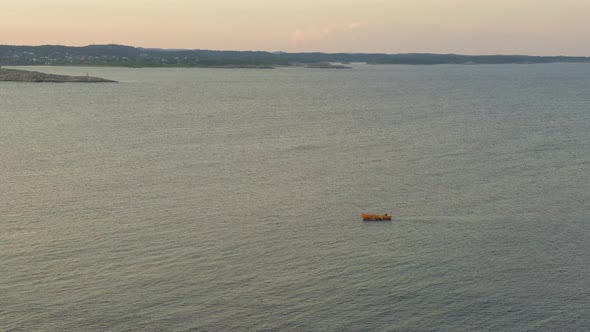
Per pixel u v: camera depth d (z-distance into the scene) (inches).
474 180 3892.7
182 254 2691.9
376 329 2133.4
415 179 3909.9
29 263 2578.7
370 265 2613.2
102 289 2368.4
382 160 4453.7
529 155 4653.1
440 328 2142.0
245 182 3818.9
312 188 3700.8
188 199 3449.8
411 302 2309.3
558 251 2773.1
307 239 2891.2
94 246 2760.8
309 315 2213.3
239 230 2987.2
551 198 3523.6
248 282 2444.6
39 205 3314.5
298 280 2468.0
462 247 2815.0
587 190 3683.6
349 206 3368.6
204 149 4840.1
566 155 4658.0
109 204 3344.0
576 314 2239.2
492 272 2559.1
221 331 2108.8
